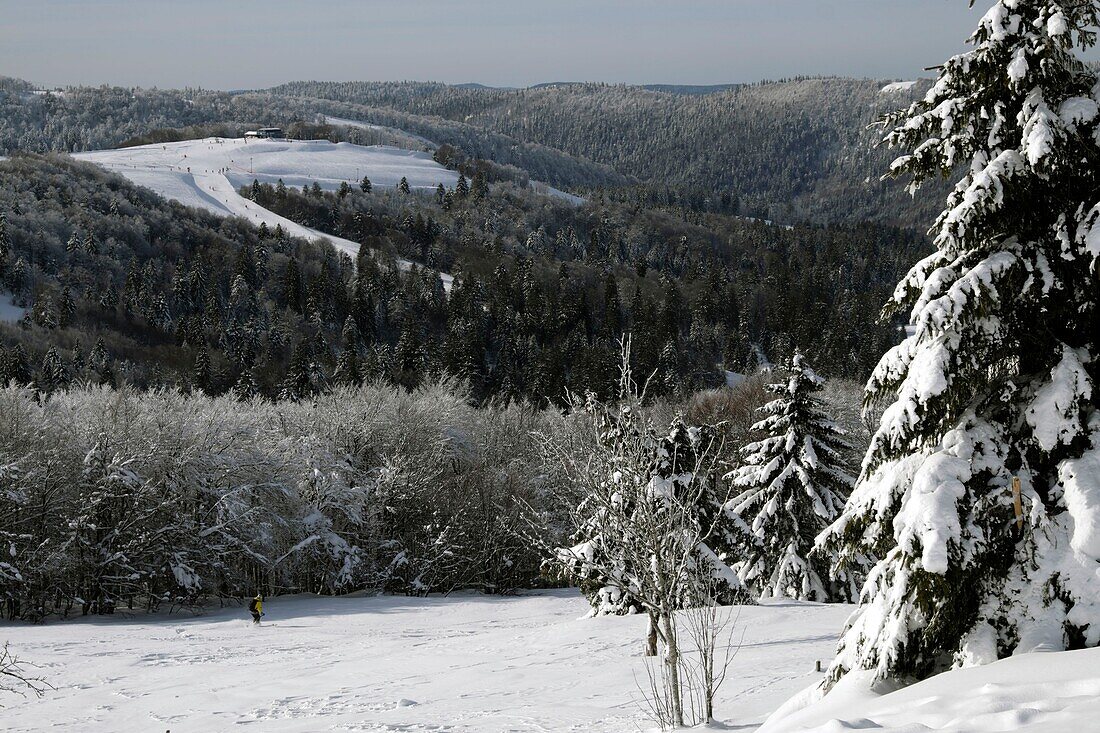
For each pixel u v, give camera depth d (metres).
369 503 56.94
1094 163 10.82
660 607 14.64
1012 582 10.20
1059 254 10.97
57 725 19.80
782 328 164.00
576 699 18.20
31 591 45.53
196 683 24.61
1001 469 10.70
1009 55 11.04
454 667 24.61
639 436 16.36
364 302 156.88
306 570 58.03
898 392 11.68
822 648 21.70
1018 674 8.49
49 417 50.88
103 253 175.62
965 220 10.92
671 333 149.00
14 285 152.50
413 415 63.72
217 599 53.91
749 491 33.53
